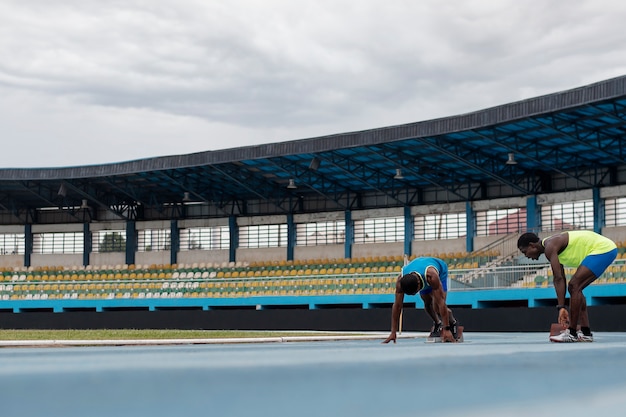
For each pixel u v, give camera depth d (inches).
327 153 1786.4
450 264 1878.7
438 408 87.2
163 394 101.4
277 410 86.5
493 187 1921.8
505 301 1578.5
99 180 2135.8
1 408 86.9
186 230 2320.4
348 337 772.6
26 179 2070.6
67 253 2407.7
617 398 99.7
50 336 825.5
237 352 279.7
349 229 2114.9
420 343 480.7
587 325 474.6
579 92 1278.3
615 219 1733.5
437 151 1702.8
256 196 2230.6
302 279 1833.2
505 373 141.1
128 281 2030.0
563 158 1692.9
